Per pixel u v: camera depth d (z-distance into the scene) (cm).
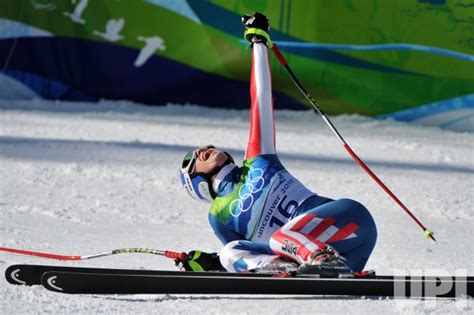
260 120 1501
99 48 4309
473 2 4066
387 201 2308
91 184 2419
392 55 4131
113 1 4275
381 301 1253
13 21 4303
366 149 3341
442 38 4097
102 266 1502
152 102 4325
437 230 1941
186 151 3064
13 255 1553
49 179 2467
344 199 1396
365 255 1384
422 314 1184
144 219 1984
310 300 1265
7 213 1975
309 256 1287
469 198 2389
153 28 4275
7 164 2684
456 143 3662
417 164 3030
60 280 1259
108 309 1194
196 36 4259
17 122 3669
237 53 4238
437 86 4116
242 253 1362
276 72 4184
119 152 2992
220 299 1269
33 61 4325
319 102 4194
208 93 4300
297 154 3120
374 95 4159
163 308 1208
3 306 1198
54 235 1752
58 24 4309
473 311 1205
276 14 4169
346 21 4138
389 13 4119
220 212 1456
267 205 1425
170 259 1575
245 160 1480
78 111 4075
